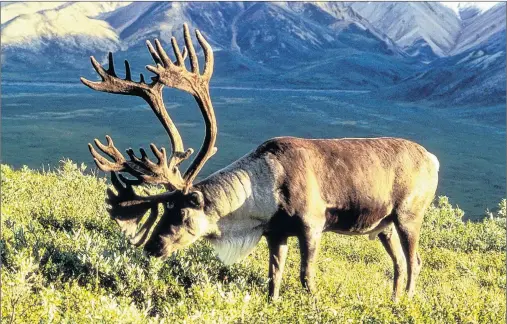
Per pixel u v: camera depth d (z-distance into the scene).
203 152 7.38
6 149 66.56
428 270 10.02
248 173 7.39
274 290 7.39
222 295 6.12
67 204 9.53
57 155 63.50
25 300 5.82
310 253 7.34
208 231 7.38
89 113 126.19
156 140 86.06
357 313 6.42
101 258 6.93
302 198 7.27
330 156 7.57
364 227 7.84
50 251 7.19
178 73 7.11
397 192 7.88
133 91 7.12
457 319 7.09
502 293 8.85
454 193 51.59
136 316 5.47
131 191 7.33
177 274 7.40
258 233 7.45
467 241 12.70
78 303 5.84
